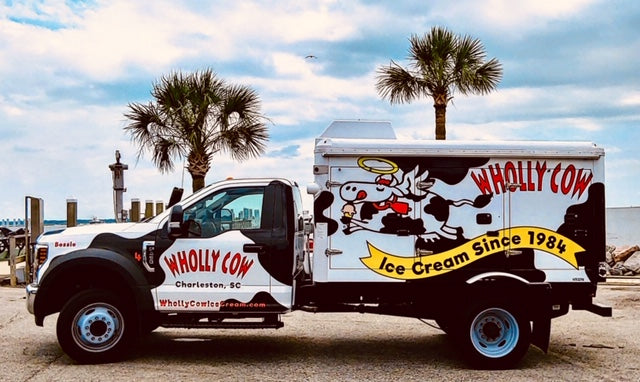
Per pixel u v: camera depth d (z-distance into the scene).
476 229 8.04
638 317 11.75
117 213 18.41
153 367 7.83
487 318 7.93
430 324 9.98
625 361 8.37
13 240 15.30
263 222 8.01
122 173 18.59
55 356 8.35
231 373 7.61
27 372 7.54
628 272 18.98
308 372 7.70
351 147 7.95
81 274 8.01
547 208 8.09
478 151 8.00
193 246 7.89
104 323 7.88
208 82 18.22
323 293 8.02
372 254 7.98
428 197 8.04
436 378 7.48
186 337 9.77
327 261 7.96
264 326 7.89
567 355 8.72
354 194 7.98
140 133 18.23
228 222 8.05
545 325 7.91
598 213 8.11
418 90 17.84
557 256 8.09
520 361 8.34
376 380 7.37
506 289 7.92
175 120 18.00
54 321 10.77
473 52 17.53
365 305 8.01
